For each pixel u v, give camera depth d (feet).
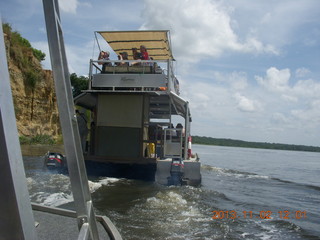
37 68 114.52
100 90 42.37
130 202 27.09
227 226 21.70
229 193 37.14
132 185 36.29
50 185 31.60
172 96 43.16
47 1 6.57
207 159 127.75
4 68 3.90
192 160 42.88
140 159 41.14
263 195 38.96
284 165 123.95
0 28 3.89
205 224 21.72
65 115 6.58
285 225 23.66
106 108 43.80
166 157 42.32
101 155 43.16
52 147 98.27
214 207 27.58
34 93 110.93
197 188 37.40
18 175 3.93
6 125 3.80
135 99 43.24
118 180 39.81
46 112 117.60
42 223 12.53
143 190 33.27
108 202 26.78
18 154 4.00
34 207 14.89
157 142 45.57
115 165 42.55
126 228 19.62
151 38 46.60
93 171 43.37
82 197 6.71
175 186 37.42
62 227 12.03
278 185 51.29
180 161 38.93
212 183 46.70
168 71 41.83
